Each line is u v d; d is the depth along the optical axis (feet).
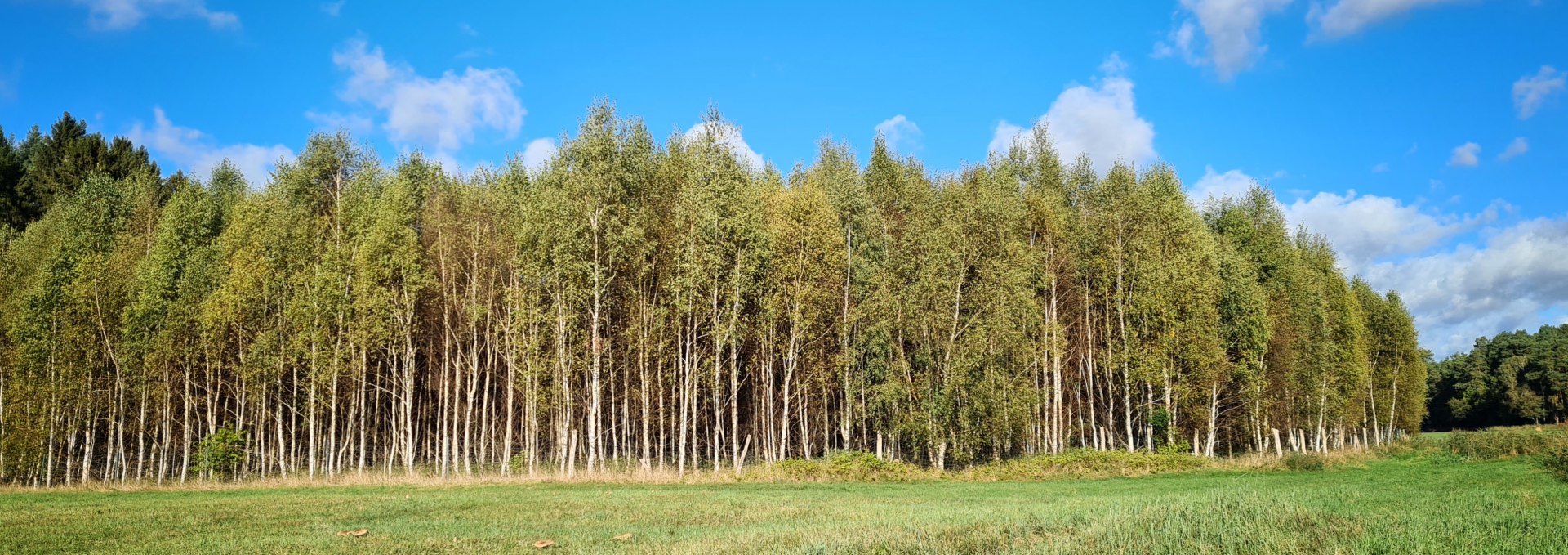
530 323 130.00
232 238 137.28
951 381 136.36
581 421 151.74
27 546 50.67
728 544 43.57
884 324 140.26
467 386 155.84
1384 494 54.54
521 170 160.04
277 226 139.54
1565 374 331.57
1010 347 140.56
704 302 133.28
